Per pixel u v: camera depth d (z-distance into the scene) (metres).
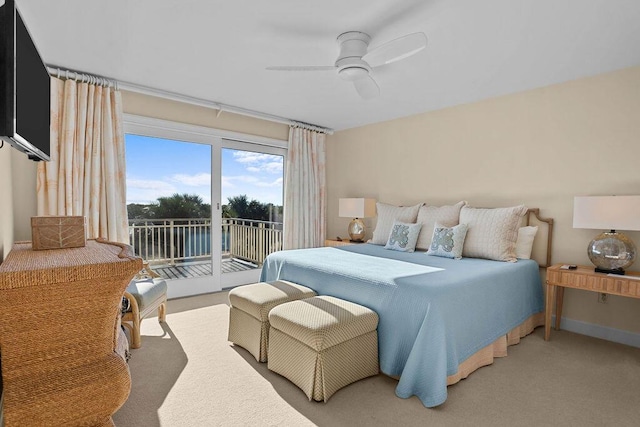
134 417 1.73
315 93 3.55
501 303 2.46
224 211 4.30
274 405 1.84
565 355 2.52
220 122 4.14
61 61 2.79
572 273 2.65
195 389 2.00
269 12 2.05
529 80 3.09
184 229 3.98
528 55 2.59
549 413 1.80
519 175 3.39
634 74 2.75
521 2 1.91
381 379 2.13
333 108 4.08
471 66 2.79
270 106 4.03
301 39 2.39
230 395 1.94
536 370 2.27
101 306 1.30
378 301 2.16
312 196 4.97
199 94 3.61
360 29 2.24
